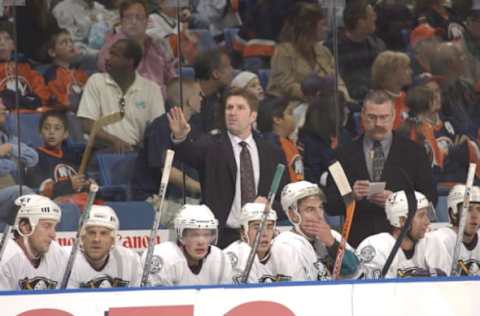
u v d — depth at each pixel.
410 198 21.08
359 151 25.84
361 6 27.41
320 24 27.30
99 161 26.12
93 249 21.22
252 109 24.53
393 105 26.88
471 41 27.98
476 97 27.88
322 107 27.11
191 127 26.64
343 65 27.34
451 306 17.72
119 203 26.00
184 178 26.09
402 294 17.62
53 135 25.95
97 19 26.36
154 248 21.69
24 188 25.67
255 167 24.39
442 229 24.20
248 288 17.39
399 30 27.66
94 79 26.31
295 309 17.44
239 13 27.06
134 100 26.41
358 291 17.58
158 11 26.66
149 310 17.16
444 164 27.58
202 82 26.81
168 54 26.69
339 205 24.98
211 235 21.52
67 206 25.75
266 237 22.19
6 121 25.75
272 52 27.14
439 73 27.73
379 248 22.83
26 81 25.92
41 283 21.33
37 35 26.02
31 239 21.08
